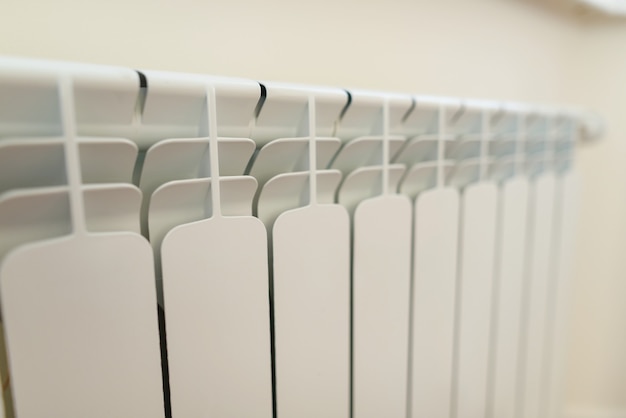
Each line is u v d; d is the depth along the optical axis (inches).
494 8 25.4
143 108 10.7
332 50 18.5
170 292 11.2
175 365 11.6
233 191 12.5
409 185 18.6
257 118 13.0
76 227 9.4
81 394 10.1
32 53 11.9
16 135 9.1
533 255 26.2
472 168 21.1
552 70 30.7
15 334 9.0
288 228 13.6
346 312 15.9
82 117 9.9
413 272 18.8
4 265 8.7
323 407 15.8
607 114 33.3
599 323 36.0
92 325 10.0
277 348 14.1
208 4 14.9
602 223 34.6
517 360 26.6
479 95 25.6
